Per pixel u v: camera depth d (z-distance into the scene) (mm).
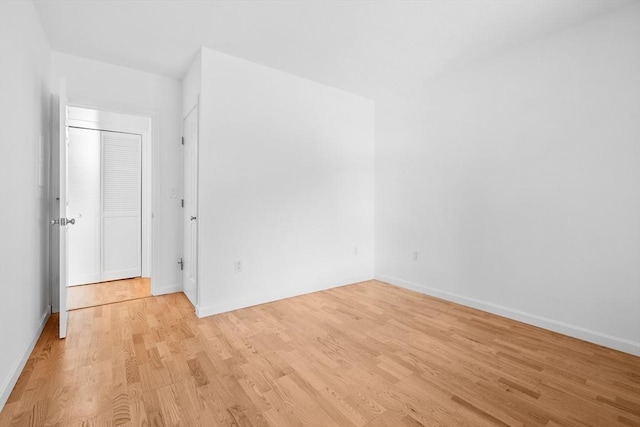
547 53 2596
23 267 1983
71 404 1592
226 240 2969
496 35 2590
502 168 2904
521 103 2764
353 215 4047
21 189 1949
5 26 1669
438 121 3457
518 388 1775
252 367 1975
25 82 2025
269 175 3258
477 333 2521
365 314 2936
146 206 4234
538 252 2670
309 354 2154
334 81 3588
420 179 3658
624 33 2209
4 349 1629
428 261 3576
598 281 2350
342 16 2344
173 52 2910
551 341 2379
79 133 3865
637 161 2174
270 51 2889
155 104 3412
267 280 3262
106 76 3123
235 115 3000
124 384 1772
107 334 2438
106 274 4043
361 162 4113
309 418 1518
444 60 3049
